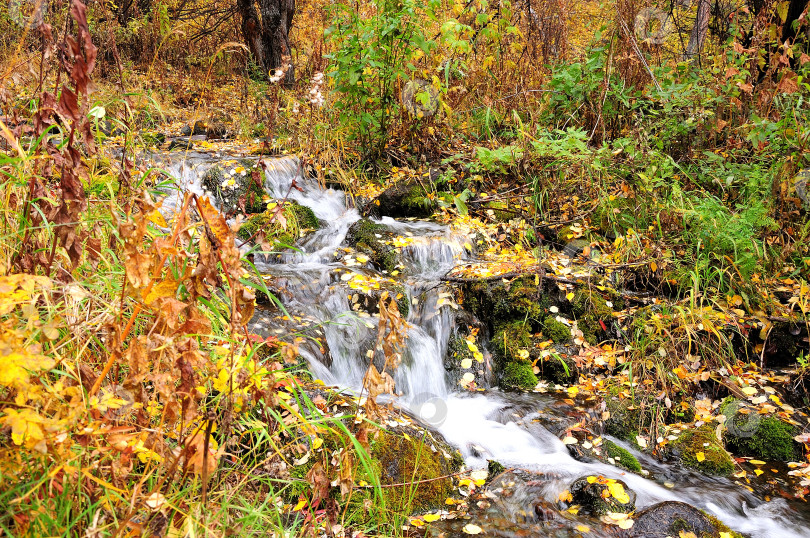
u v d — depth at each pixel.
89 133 2.03
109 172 3.11
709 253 5.00
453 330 4.64
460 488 3.28
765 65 6.03
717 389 4.23
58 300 2.33
